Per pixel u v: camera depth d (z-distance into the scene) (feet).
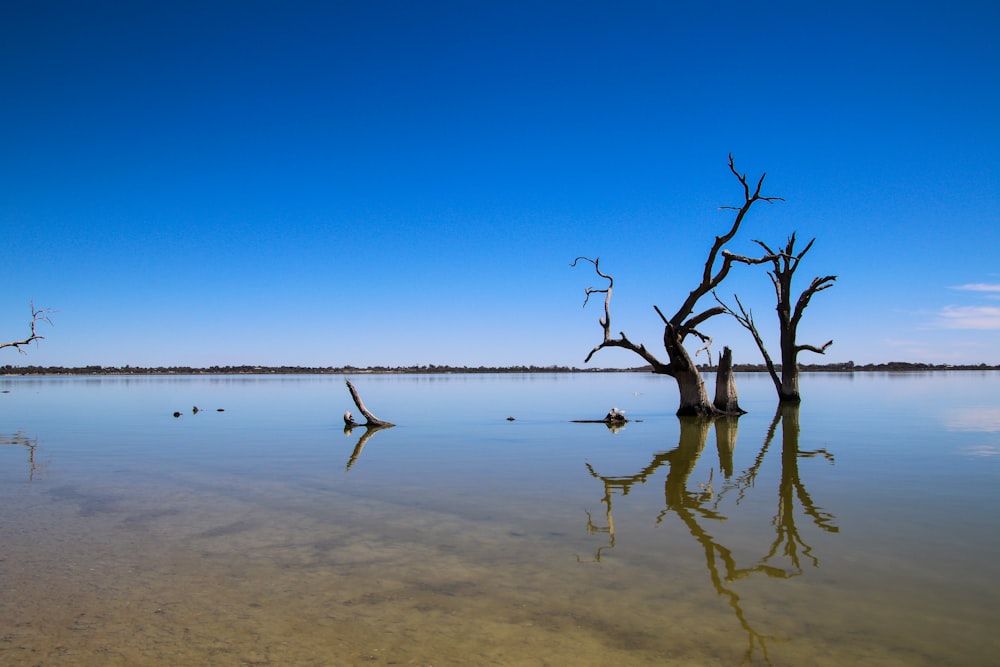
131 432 83.87
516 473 50.11
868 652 19.13
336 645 19.99
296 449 65.72
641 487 43.93
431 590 24.56
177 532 33.12
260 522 35.06
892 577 25.20
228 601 23.62
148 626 21.45
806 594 23.59
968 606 22.33
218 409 128.06
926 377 333.83
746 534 31.55
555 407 131.75
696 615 21.89
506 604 23.08
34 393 206.39
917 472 48.24
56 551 29.86
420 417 107.24
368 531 33.04
